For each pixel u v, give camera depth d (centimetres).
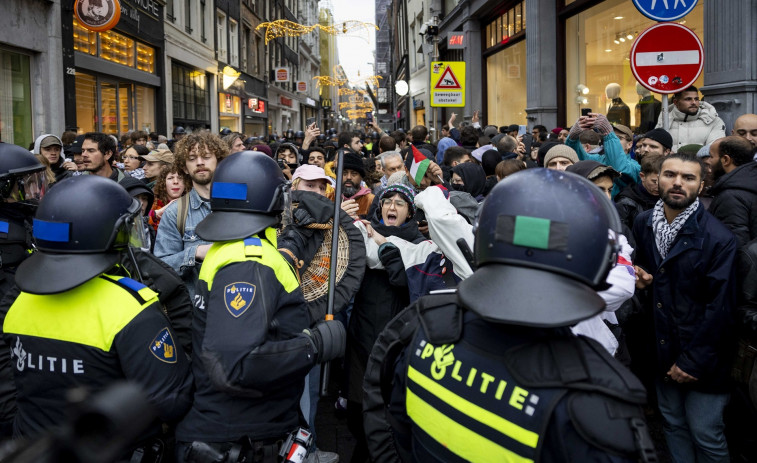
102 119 1417
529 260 121
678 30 480
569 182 128
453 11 1909
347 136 898
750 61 615
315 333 208
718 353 285
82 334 180
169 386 187
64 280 176
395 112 4041
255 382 182
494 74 1689
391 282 311
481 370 127
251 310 186
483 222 132
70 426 104
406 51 3228
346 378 338
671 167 293
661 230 309
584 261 121
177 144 335
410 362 144
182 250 320
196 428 191
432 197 274
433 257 306
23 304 190
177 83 2030
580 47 1112
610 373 117
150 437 190
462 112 2066
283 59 4166
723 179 356
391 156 602
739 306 282
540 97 1204
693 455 315
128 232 193
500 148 650
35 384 184
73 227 179
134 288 191
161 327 191
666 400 314
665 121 493
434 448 134
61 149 625
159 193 422
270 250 205
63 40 1165
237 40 2880
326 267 298
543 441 115
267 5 3603
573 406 114
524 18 1397
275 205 207
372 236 324
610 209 132
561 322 114
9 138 1031
